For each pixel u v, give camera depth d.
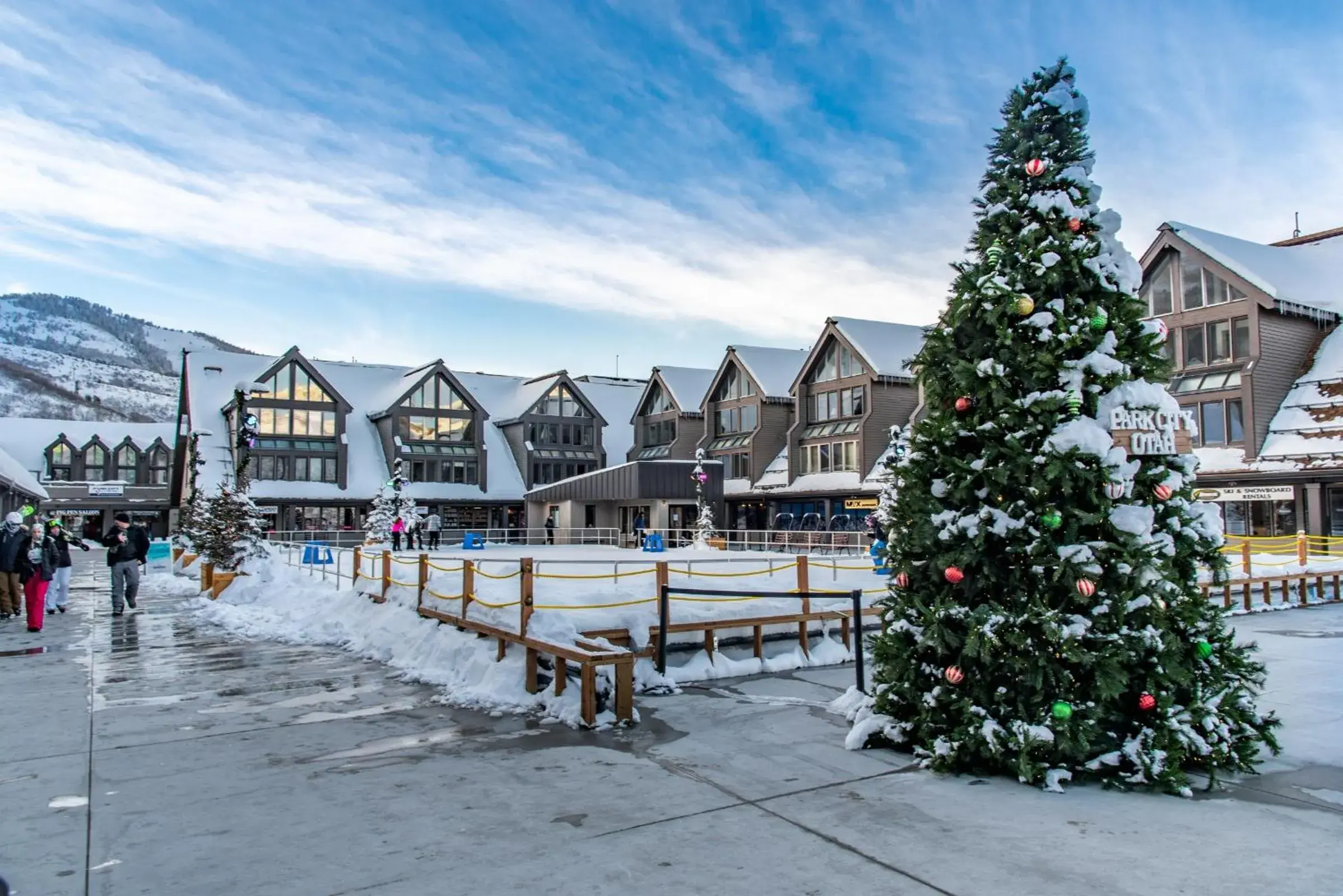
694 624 11.20
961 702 6.57
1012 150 7.10
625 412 69.00
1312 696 9.30
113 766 7.06
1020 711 6.30
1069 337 6.38
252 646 13.93
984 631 6.27
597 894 4.49
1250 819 5.56
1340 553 26.47
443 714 8.95
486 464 57.03
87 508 73.06
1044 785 6.20
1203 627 6.61
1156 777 6.12
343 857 5.07
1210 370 32.12
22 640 14.67
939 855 4.96
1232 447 30.94
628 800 6.09
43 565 15.80
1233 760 6.40
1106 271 6.71
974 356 6.79
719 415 53.00
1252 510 30.95
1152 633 6.25
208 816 5.81
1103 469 6.21
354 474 53.59
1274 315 31.16
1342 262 34.69
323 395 53.56
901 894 4.44
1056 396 6.30
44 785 6.54
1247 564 19.09
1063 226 6.74
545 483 58.88
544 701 9.08
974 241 7.24
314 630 15.01
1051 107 6.88
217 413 54.44
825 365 45.53
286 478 51.91
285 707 9.34
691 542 40.25
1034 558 6.23
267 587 20.14
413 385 55.56
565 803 6.03
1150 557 6.25
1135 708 6.48
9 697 9.88
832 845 5.15
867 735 7.41
